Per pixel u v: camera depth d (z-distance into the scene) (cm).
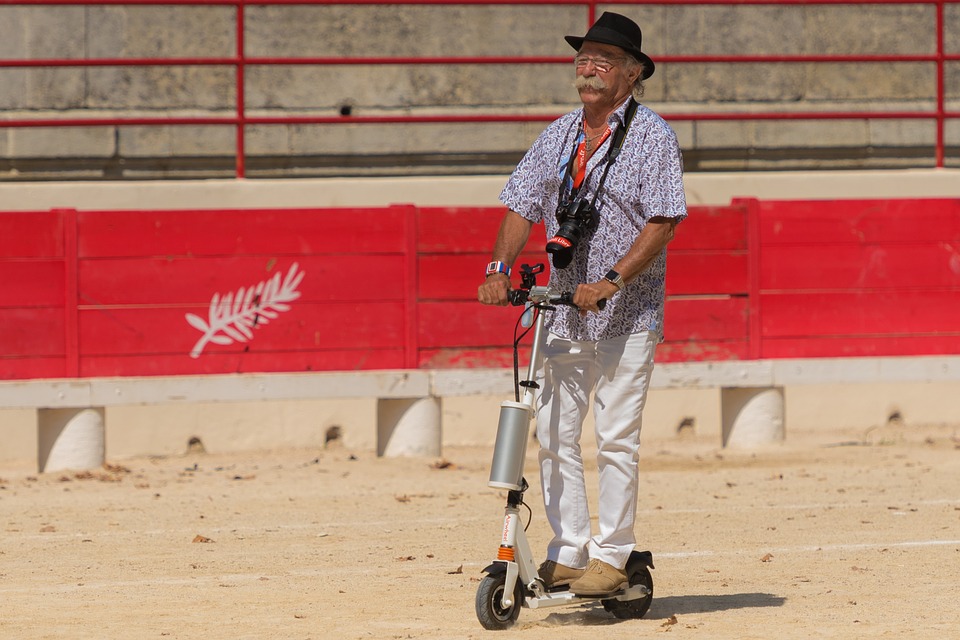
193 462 4434
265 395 4266
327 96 5150
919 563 2530
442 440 4772
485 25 5231
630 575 2041
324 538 2909
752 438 4531
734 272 4503
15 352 4178
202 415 4694
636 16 5281
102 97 5016
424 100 5191
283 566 2569
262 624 2027
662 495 3525
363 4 4722
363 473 4034
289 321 4322
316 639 1914
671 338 4466
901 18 5438
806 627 1962
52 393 4144
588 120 2008
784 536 2866
